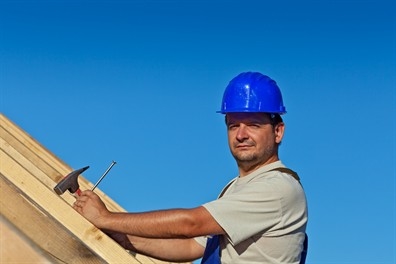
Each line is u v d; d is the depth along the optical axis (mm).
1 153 4383
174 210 4598
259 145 4898
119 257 4270
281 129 5062
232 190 4949
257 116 4918
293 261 4809
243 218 4613
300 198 4797
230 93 4992
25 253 4277
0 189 4332
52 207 4328
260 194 4637
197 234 4586
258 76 5039
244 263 4699
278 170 4879
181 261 5555
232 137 4973
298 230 4801
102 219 4586
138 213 4621
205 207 4602
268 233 4688
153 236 4582
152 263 6770
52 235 4309
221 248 4824
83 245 4289
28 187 4332
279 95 5023
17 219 4309
